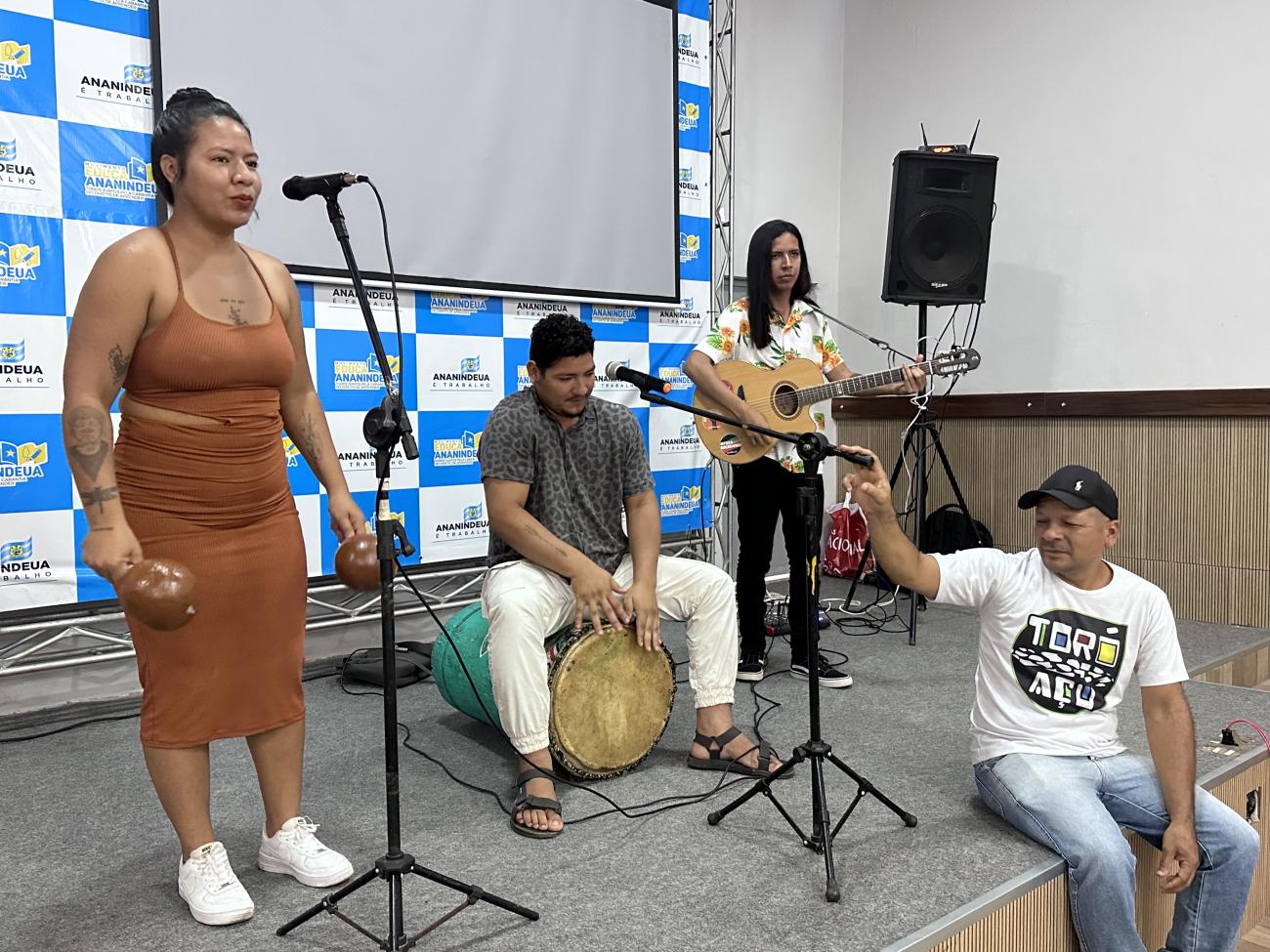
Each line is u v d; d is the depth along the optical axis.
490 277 3.81
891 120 5.23
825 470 5.49
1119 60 4.37
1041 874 1.91
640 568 2.47
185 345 1.67
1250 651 3.76
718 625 2.53
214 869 1.78
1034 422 4.72
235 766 2.55
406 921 1.75
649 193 4.27
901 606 4.51
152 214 3.13
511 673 2.24
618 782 2.42
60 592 3.01
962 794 2.32
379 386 3.57
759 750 2.49
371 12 3.46
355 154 3.45
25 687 3.02
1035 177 4.67
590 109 4.06
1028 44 4.67
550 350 2.34
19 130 2.89
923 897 1.82
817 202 5.35
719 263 4.79
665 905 1.80
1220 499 4.17
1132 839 2.11
